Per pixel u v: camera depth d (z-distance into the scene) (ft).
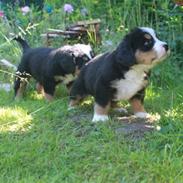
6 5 10.46
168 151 4.72
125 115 5.93
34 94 7.34
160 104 6.30
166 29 7.73
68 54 6.48
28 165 4.74
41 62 6.84
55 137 5.23
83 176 4.47
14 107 6.47
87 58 6.45
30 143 5.14
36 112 6.11
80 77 6.07
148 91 6.82
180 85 7.02
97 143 5.01
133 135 5.12
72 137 5.20
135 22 8.01
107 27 8.30
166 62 7.37
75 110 6.08
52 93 6.79
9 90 7.56
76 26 8.02
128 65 5.29
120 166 4.51
